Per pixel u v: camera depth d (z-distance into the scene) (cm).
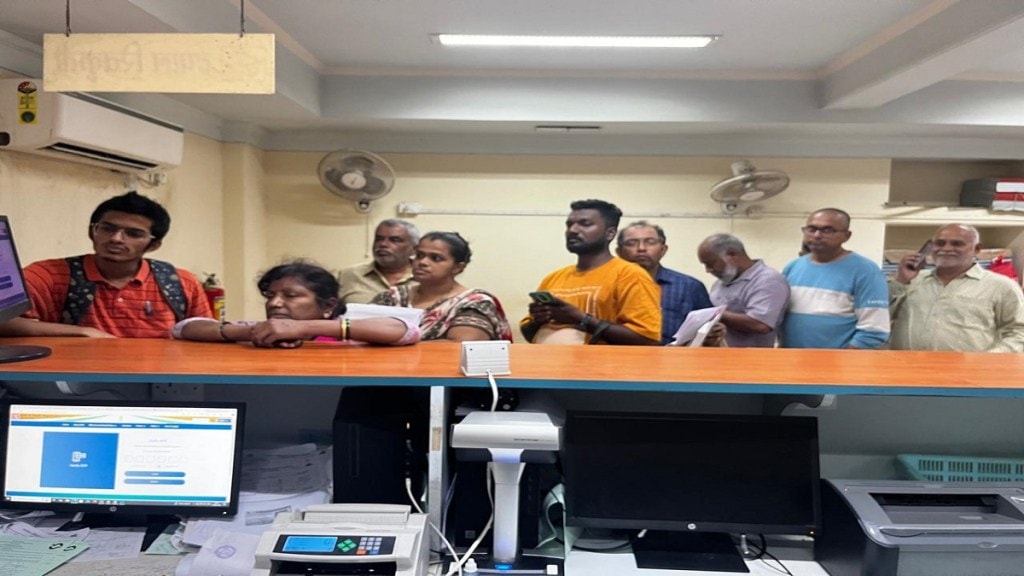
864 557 111
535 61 335
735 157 399
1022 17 209
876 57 292
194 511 126
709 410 151
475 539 124
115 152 247
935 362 147
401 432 129
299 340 149
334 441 128
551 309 333
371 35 296
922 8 254
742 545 129
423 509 130
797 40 294
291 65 309
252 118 359
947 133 376
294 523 112
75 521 130
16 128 217
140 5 198
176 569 112
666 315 390
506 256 408
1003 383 122
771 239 400
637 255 400
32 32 222
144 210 237
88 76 137
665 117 354
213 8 242
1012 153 398
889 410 150
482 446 112
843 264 344
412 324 160
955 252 334
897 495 124
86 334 178
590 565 122
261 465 141
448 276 331
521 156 405
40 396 148
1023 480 142
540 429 112
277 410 153
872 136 388
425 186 407
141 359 132
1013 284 325
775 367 137
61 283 229
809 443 128
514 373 125
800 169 399
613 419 130
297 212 406
